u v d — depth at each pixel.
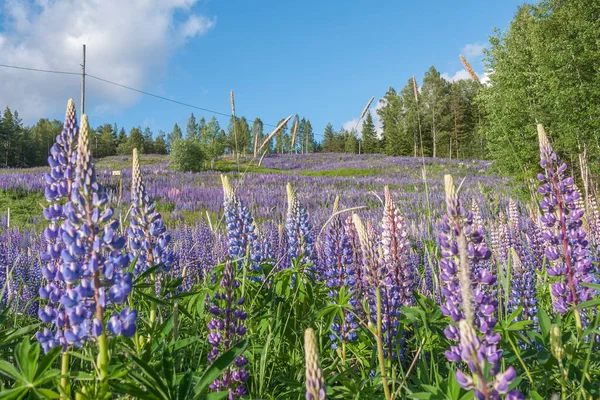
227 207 5.02
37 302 6.16
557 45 24.19
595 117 21.84
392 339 3.42
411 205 21.55
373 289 3.44
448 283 2.56
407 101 67.06
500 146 25.98
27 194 22.98
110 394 2.11
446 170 41.91
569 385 2.67
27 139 113.25
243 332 3.07
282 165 59.75
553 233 3.39
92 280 2.22
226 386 2.95
